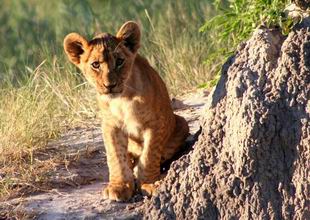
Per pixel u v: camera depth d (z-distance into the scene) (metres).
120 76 12.25
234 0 13.36
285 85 11.19
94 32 19.77
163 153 13.07
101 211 11.97
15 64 20.39
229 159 11.35
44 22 22.75
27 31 22.58
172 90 16.48
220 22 13.79
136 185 12.59
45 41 19.64
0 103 15.50
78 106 15.73
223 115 11.50
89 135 14.66
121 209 12.01
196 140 12.82
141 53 17.86
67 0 22.28
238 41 13.41
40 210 12.07
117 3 22.00
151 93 12.40
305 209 11.02
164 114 12.58
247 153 11.13
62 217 11.90
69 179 12.91
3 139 13.89
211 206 11.41
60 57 17.45
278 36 11.48
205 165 11.51
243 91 11.30
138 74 12.43
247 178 11.19
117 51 12.27
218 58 16.92
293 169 11.10
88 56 12.40
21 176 13.02
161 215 11.62
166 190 11.70
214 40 17.14
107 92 12.23
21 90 15.50
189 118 14.72
